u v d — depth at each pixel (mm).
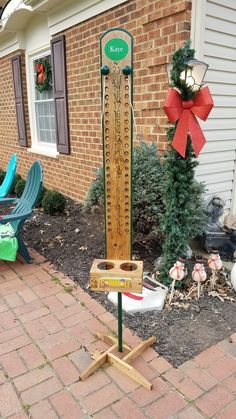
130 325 2197
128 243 2039
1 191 4133
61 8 4328
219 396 1671
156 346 2012
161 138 3234
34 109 5871
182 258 2498
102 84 1757
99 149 4250
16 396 1686
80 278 2834
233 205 3939
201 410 1595
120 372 1822
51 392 1704
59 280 2807
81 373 1812
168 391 1700
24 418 1567
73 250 3398
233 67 3354
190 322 2219
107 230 2035
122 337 2043
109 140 1854
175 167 2344
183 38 2855
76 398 1669
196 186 2812
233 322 2217
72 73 4469
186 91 2135
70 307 2416
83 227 4004
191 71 2061
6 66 6383
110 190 1948
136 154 2996
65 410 1605
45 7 4398
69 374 1814
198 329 2150
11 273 2957
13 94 6352
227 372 1816
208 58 3105
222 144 3586
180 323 2209
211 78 3199
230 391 1700
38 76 5340
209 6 2945
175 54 2105
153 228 2918
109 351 1907
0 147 7652
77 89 4445
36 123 5945
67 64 4535
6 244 2920
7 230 3143
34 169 3336
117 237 2039
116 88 1754
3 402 1653
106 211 1996
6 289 2680
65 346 2021
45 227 4109
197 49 2916
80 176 4801
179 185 2375
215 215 3176
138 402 1642
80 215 4418
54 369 1850
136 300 2391
